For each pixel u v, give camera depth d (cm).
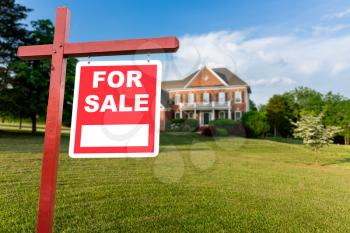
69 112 1603
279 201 380
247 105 2366
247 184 488
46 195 115
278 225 285
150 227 266
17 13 1662
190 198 375
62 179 459
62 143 1138
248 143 1547
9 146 958
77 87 124
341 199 407
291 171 680
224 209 331
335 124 2484
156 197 372
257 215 314
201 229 265
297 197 409
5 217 272
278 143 1673
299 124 930
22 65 1530
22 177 455
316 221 302
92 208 315
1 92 1552
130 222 277
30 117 1755
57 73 124
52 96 122
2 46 1617
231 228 271
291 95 3347
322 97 3062
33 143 1099
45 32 1748
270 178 561
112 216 292
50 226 114
